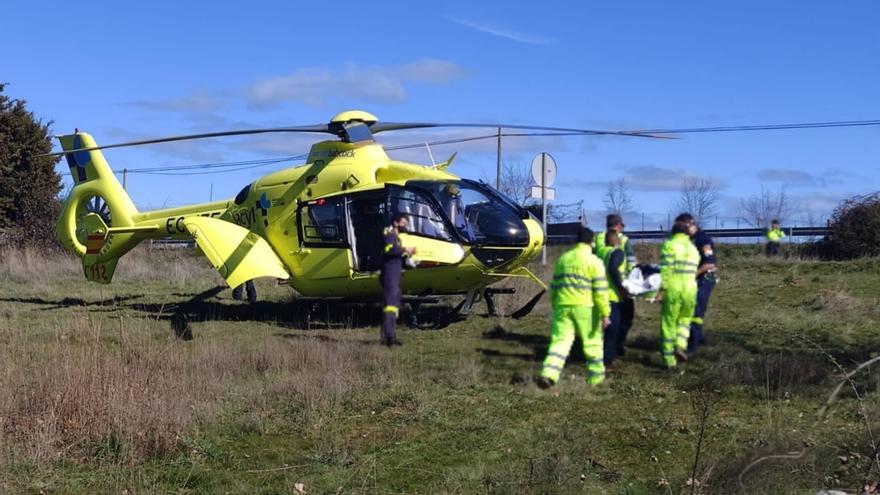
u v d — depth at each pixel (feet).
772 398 27.22
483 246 40.96
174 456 22.62
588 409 26.50
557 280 28.91
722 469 19.86
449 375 30.50
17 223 105.91
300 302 46.70
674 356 31.78
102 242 56.39
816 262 69.72
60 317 49.06
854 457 20.68
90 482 20.81
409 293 43.16
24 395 25.61
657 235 89.40
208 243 47.11
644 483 20.04
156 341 37.73
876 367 29.89
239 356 33.91
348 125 45.03
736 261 72.08
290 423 25.53
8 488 20.17
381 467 21.62
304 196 45.55
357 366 32.71
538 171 58.49
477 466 21.18
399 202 41.27
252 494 19.86
